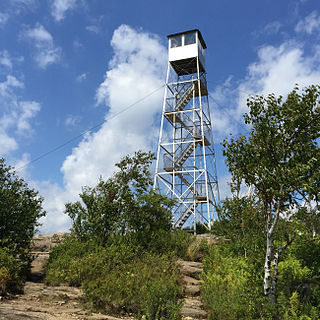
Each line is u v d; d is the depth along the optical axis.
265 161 9.83
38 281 12.84
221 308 9.33
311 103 9.84
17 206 14.77
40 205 15.83
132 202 17.20
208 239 20.12
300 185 9.07
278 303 8.95
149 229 17.25
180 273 13.42
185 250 17.06
